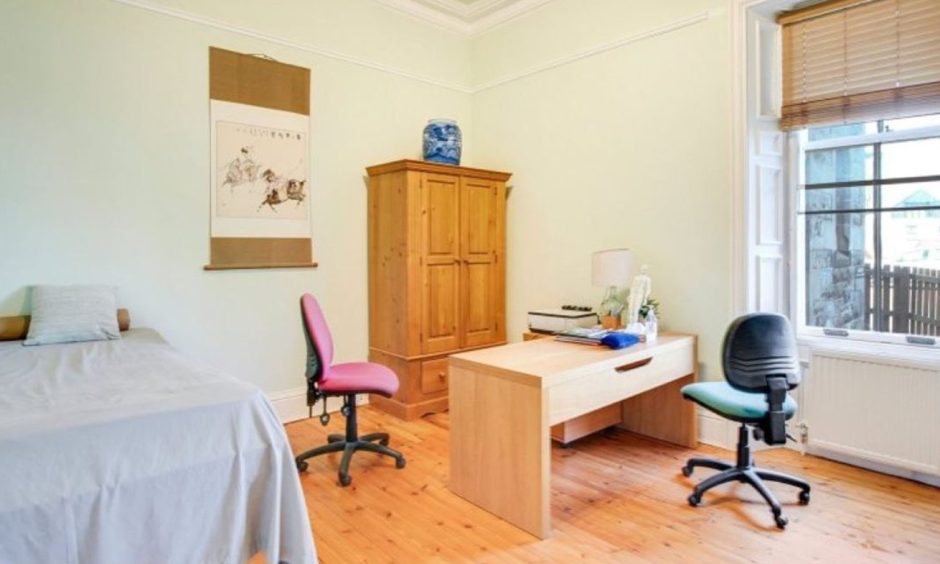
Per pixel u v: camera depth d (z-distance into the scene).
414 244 3.65
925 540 2.09
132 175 2.98
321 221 3.74
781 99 3.03
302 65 3.60
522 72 4.16
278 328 3.56
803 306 3.12
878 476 2.68
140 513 1.39
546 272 4.05
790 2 2.85
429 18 4.27
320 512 2.37
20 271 2.68
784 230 3.11
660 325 3.33
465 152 4.61
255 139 3.41
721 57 3.00
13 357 2.18
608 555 2.03
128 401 1.54
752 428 2.60
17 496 1.23
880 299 2.86
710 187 3.07
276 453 1.61
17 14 2.64
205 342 3.26
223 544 1.51
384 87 4.04
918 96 2.58
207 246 3.25
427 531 2.21
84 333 2.57
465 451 2.47
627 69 3.46
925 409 2.50
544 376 2.13
